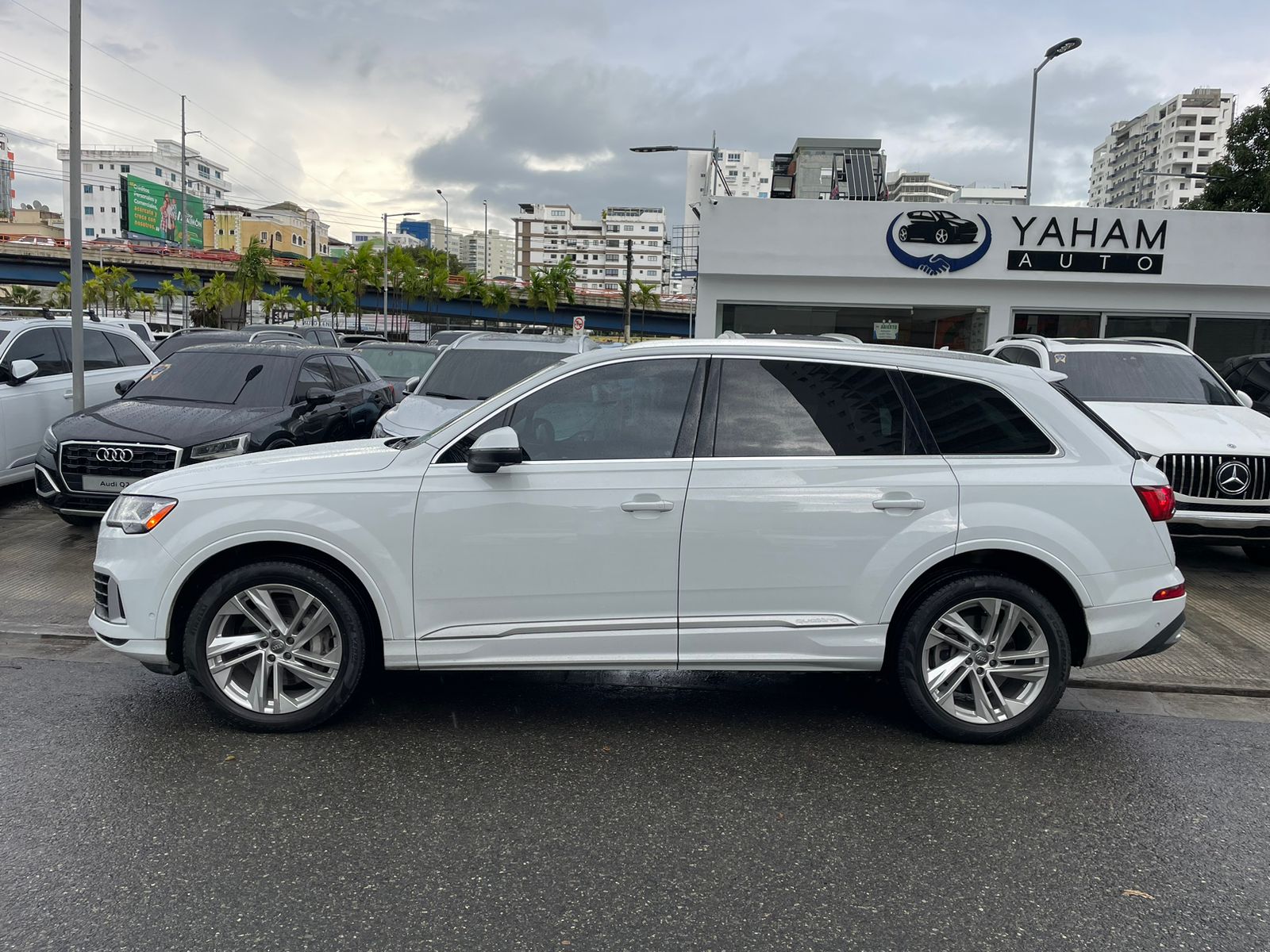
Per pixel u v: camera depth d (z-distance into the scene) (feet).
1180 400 27.91
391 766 12.58
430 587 13.04
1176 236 55.06
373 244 216.54
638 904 9.46
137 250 256.11
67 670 16.11
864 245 55.31
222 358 29.86
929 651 13.52
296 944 8.66
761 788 12.17
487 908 9.33
